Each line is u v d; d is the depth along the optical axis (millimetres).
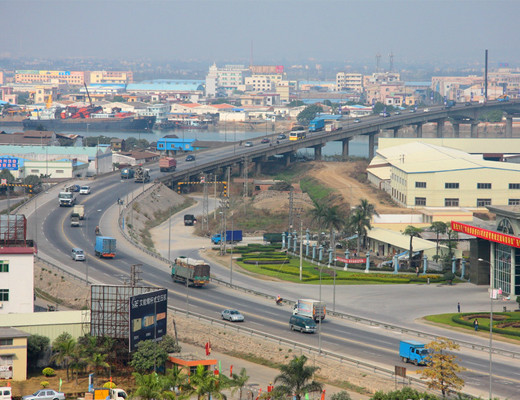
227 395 131375
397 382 130375
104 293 148250
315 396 128375
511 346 155875
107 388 131750
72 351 141125
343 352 149375
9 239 168375
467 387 129375
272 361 149125
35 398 124875
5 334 141250
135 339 146500
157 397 118250
